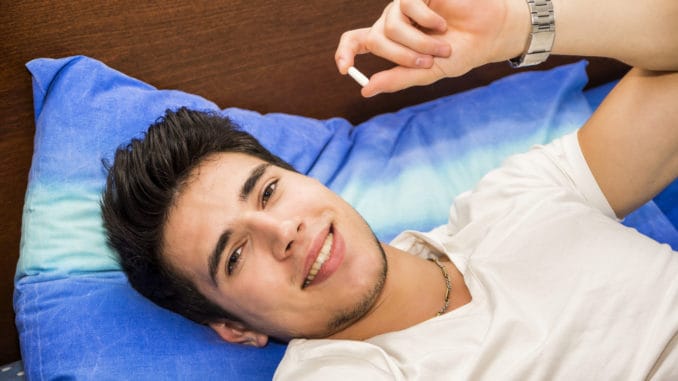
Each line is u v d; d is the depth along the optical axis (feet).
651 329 3.30
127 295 4.18
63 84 4.50
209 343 4.11
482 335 3.46
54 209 4.30
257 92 5.24
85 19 4.59
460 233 4.08
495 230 3.88
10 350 4.90
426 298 3.90
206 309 3.99
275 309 3.72
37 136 4.48
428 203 4.88
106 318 4.05
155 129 3.96
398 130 5.29
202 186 3.79
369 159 5.08
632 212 4.49
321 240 3.63
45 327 3.99
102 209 4.14
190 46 4.91
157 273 4.02
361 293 3.67
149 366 3.91
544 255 3.65
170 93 4.79
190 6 4.80
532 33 3.49
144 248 3.96
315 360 3.68
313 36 5.22
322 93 5.46
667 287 3.42
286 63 5.23
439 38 3.49
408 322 3.85
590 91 5.86
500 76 5.92
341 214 3.79
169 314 4.16
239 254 3.69
